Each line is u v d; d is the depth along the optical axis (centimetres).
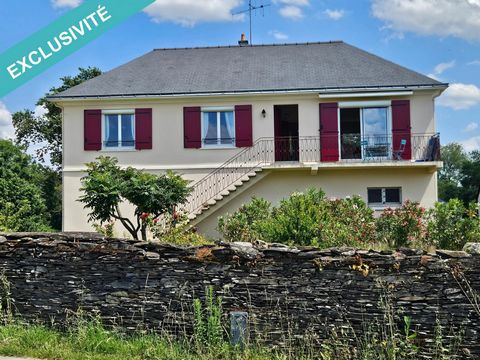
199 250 646
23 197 1772
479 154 5922
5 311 685
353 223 1066
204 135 1734
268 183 1702
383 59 1947
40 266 688
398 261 606
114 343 612
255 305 629
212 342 605
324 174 1691
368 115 1723
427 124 1684
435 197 1667
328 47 2112
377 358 588
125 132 1753
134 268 662
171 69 1930
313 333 614
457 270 595
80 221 1723
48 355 579
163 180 1218
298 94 1698
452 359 583
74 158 1741
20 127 3319
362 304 610
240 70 1883
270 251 632
